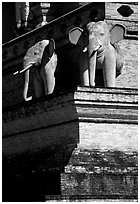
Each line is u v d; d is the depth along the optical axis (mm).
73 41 40719
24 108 42375
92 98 39062
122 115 39625
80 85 39750
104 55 40656
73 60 43188
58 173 38188
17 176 41219
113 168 38375
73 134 39312
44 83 42562
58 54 44031
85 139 39031
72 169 37844
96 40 40219
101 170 38156
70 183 37594
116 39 40812
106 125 39438
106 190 37969
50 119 40719
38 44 42656
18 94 47438
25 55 42969
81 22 42750
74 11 43219
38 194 39312
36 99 41500
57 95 40062
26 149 42406
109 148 39312
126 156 39281
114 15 41844
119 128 39688
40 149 41406
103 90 39312
